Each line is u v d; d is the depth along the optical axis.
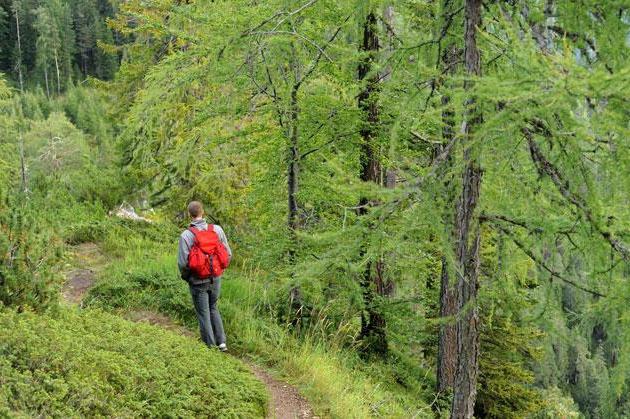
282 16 6.27
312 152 8.79
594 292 3.68
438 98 5.12
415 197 4.28
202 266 6.91
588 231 3.66
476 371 4.99
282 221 9.71
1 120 26.39
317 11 7.07
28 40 92.75
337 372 7.94
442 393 9.89
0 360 4.01
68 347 4.62
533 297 4.76
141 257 11.38
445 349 10.02
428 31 5.21
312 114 8.58
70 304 7.75
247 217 13.88
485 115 3.93
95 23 97.12
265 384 6.81
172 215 15.79
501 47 4.43
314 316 9.52
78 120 75.56
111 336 5.59
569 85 2.81
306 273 4.58
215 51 6.62
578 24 3.67
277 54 7.25
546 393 22.92
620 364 3.24
